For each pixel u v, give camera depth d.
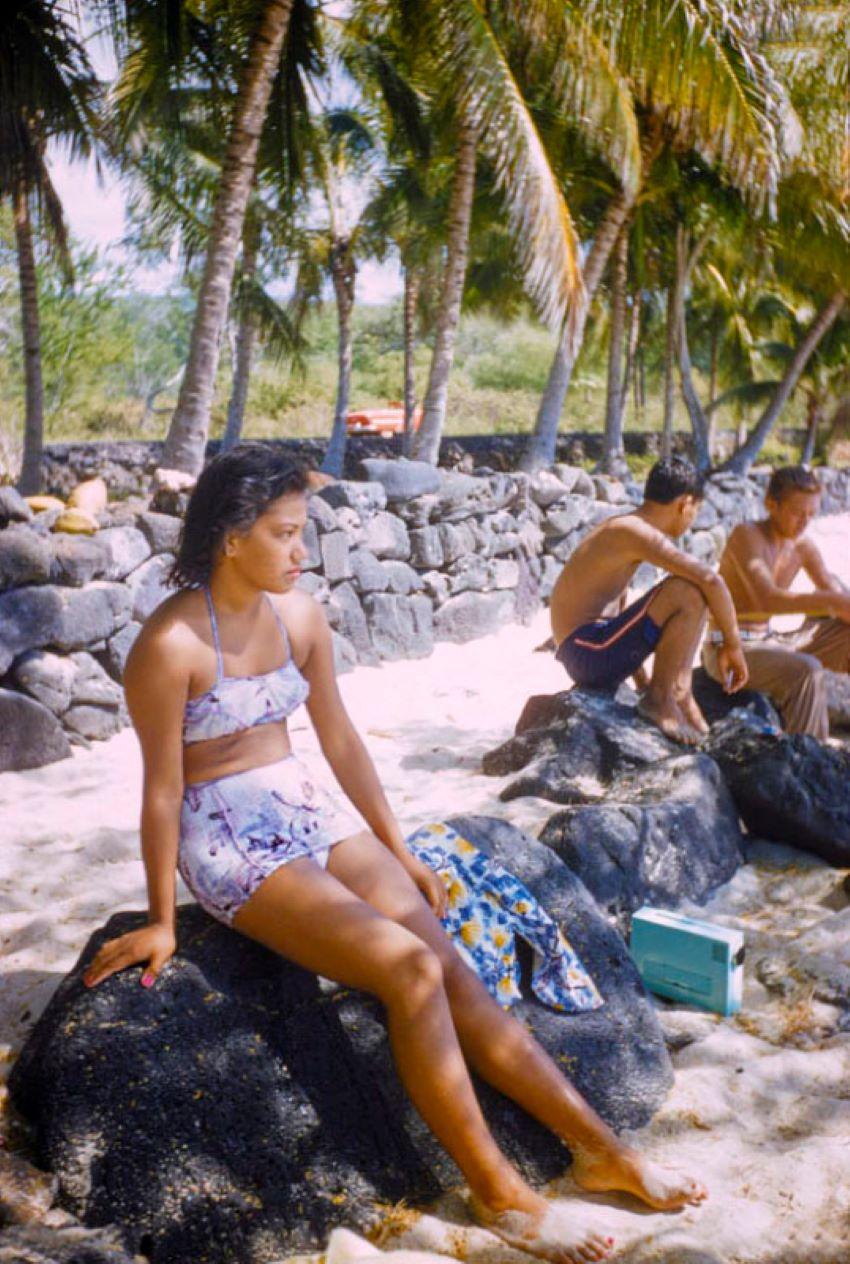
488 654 8.86
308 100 13.66
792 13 13.74
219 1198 2.46
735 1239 2.52
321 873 2.69
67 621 6.14
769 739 4.62
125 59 12.66
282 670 2.85
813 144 15.04
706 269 23.19
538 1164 2.73
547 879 3.34
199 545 2.70
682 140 13.75
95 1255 2.23
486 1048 2.68
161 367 34.28
